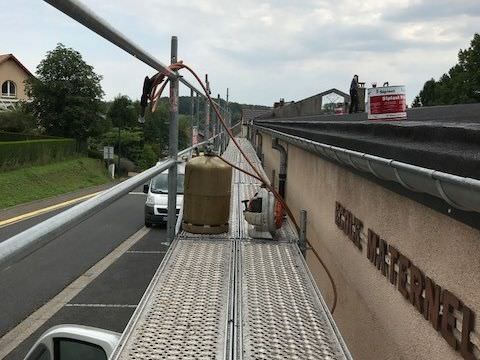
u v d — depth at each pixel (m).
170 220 4.71
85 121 54.22
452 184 1.82
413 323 2.80
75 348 3.89
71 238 15.18
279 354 2.38
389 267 3.25
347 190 4.53
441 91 63.38
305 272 3.62
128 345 2.43
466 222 2.14
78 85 53.84
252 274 3.53
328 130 4.79
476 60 53.19
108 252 13.45
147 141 60.72
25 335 7.84
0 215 20.59
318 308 2.95
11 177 29.91
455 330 2.27
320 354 2.40
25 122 49.62
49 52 53.91
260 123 16.33
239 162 12.65
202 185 4.67
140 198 25.47
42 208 22.91
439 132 2.25
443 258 2.42
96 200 2.30
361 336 3.93
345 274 4.57
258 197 4.70
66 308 9.09
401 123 2.94
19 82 59.88
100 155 51.12
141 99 4.02
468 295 2.16
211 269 3.63
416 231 2.79
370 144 3.08
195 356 2.34
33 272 11.38
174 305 2.93
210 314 2.82
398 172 2.48
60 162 40.53
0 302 9.34
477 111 6.22
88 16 1.94
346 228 4.52
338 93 34.09
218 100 17.70
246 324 2.69
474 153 1.76
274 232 4.61
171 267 3.66
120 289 10.23
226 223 4.81
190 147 6.58
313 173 6.46
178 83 4.54
